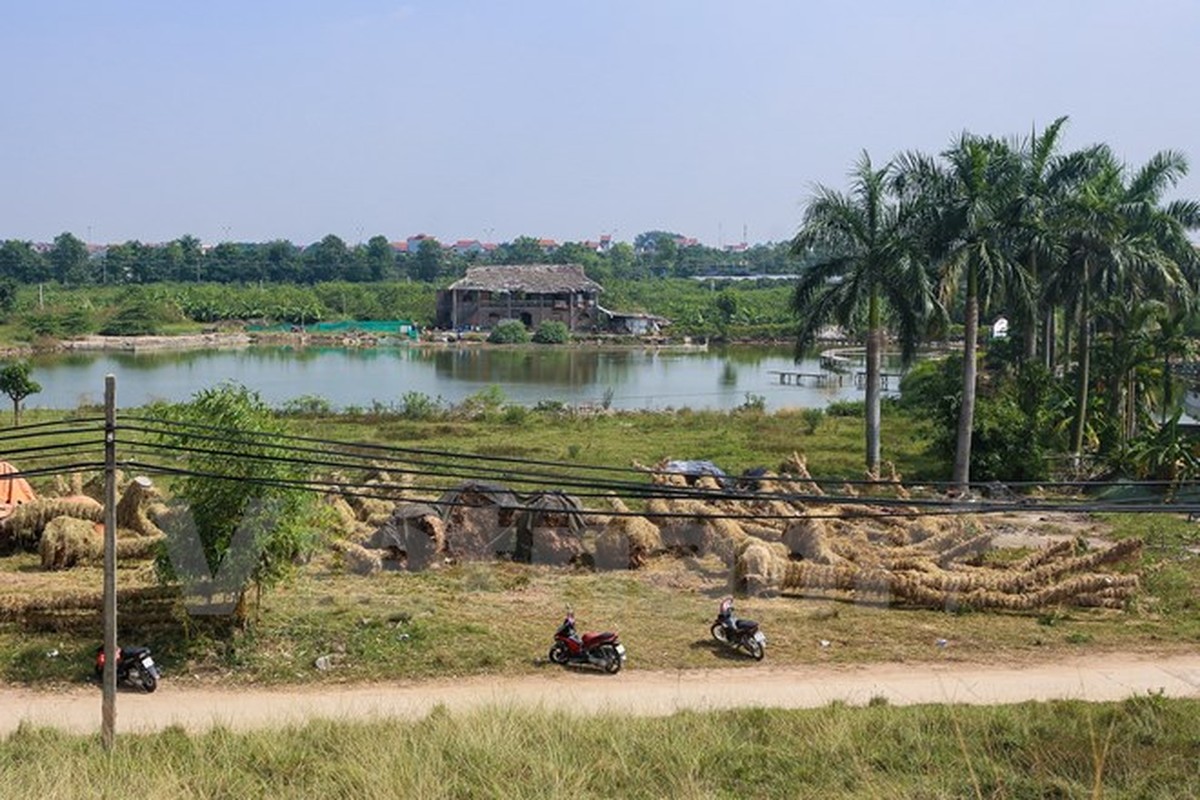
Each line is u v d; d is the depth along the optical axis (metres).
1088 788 14.16
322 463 16.44
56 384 78.69
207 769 14.59
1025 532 31.23
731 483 33.81
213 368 95.31
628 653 20.58
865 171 37.81
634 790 14.22
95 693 18.44
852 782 14.48
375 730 16.09
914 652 20.92
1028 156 38.28
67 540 25.62
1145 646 21.45
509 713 16.72
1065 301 39.97
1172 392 48.88
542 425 55.03
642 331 134.88
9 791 13.33
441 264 182.25
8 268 162.38
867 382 39.03
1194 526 31.98
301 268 171.12
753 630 20.41
